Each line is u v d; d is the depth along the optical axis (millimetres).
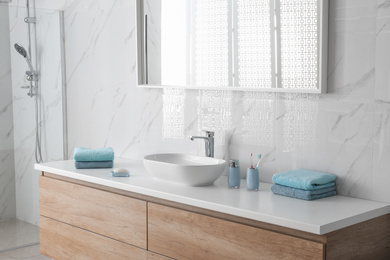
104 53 3889
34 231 4176
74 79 4164
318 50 2680
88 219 3234
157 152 3607
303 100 2797
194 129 3348
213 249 2559
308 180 2553
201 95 3283
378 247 2482
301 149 2830
